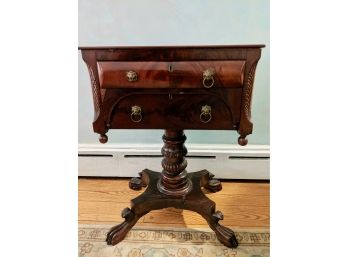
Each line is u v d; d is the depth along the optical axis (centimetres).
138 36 119
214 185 132
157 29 117
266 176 139
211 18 114
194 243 104
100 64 78
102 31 119
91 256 99
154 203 105
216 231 102
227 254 98
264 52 117
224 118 82
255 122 129
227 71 75
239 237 106
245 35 116
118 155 141
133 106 82
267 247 101
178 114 82
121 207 125
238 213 119
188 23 116
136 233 109
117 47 76
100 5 115
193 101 81
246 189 135
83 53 78
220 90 79
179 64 76
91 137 139
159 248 102
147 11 115
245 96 79
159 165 141
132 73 76
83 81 127
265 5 112
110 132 138
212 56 76
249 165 137
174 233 109
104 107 82
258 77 121
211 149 135
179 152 104
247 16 113
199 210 103
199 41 118
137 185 136
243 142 85
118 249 101
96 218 118
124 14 116
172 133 102
